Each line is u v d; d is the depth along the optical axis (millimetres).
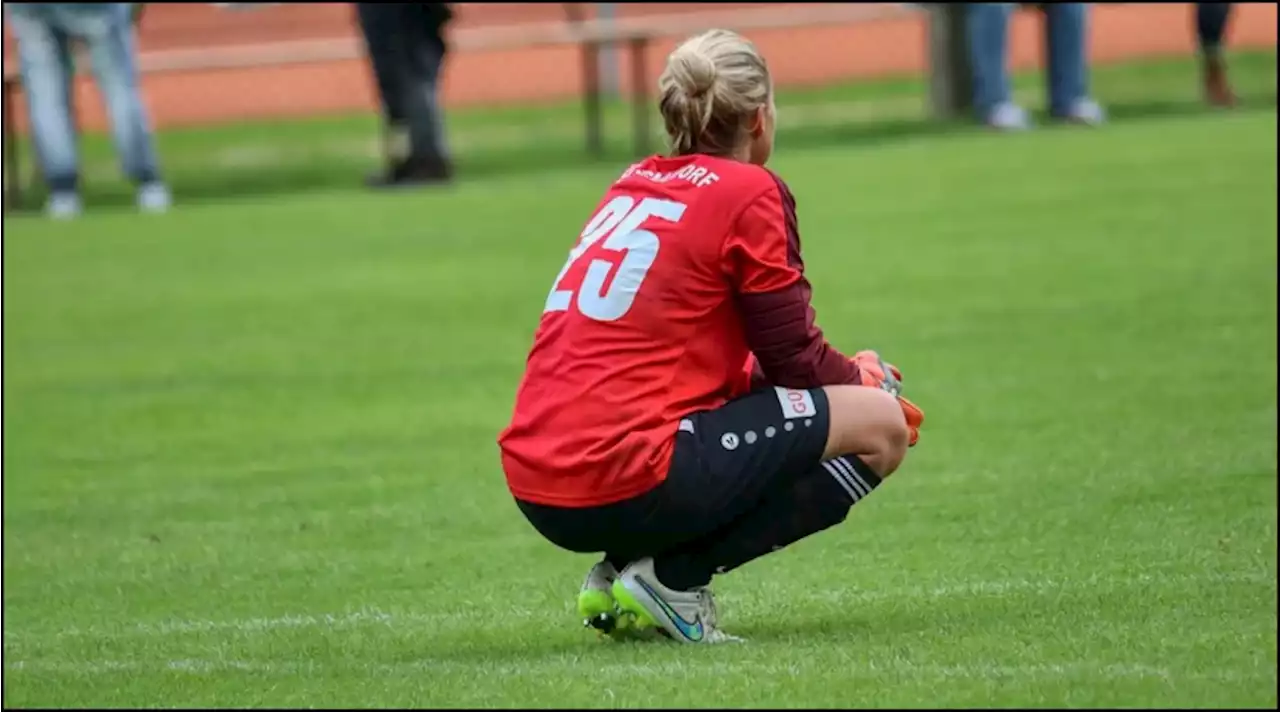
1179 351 27406
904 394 25516
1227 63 72562
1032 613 14906
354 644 15297
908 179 49844
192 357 31656
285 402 27641
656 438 13656
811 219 43750
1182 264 34844
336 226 47625
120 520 21141
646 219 14008
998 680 12656
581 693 12836
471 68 75438
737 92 14180
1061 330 29438
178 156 66125
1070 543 17625
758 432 13867
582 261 14203
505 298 35844
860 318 31453
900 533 18500
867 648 13867
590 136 60875
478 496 21484
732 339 14078
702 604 14484
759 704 12312
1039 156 52719
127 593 17859
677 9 75312
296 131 70125
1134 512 18766
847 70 76312
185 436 25688
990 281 34281
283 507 21375
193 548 19656
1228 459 20922
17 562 19344
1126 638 13781
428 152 55375
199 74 73312
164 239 46812
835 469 14086
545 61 75312
